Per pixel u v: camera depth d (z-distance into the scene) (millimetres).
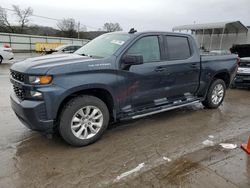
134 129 4633
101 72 3812
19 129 4500
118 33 4730
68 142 3717
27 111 3404
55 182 2932
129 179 3000
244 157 3568
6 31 62750
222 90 6145
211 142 4078
